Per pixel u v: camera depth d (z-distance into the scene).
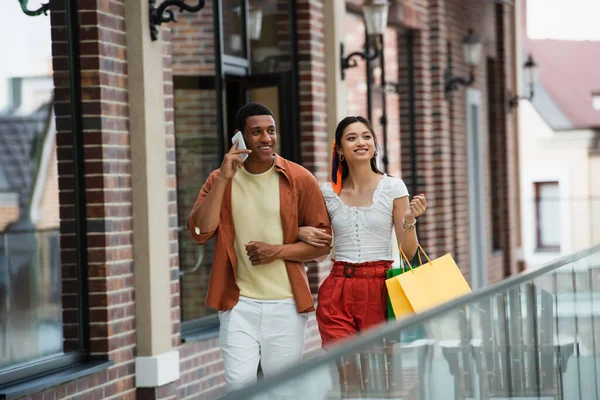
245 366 6.44
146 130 8.20
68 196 7.86
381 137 14.93
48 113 7.82
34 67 7.79
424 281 6.49
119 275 8.01
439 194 16.75
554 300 7.13
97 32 7.80
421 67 15.98
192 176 9.97
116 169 8.01
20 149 7.80
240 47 11.06
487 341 5.74
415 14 15.68
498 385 5.89
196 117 10.09
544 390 6.80
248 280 6.50
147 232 8.20
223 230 6.48
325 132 12.03
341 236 6.67
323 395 3.64
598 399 8.26
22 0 7.74
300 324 6.55
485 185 19.98
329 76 12.10
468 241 18.38
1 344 7.29
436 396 4.93
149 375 8.18
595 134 55.00
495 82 21.05
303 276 6.54
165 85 8.66
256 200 6.48
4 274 7.65
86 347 7.87
